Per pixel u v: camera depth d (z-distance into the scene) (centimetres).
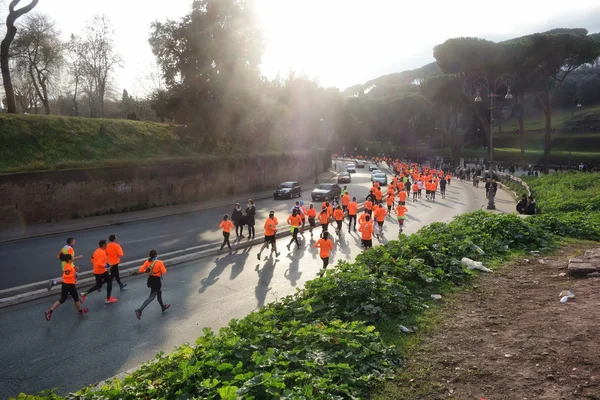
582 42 4675
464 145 9888
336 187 3928
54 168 2667
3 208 2358
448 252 1305
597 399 526
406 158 10100
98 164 2916
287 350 720
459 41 5456
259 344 718
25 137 2853
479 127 8881
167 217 2811
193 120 3888
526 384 582
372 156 11100
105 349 908
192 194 3569
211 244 1914
